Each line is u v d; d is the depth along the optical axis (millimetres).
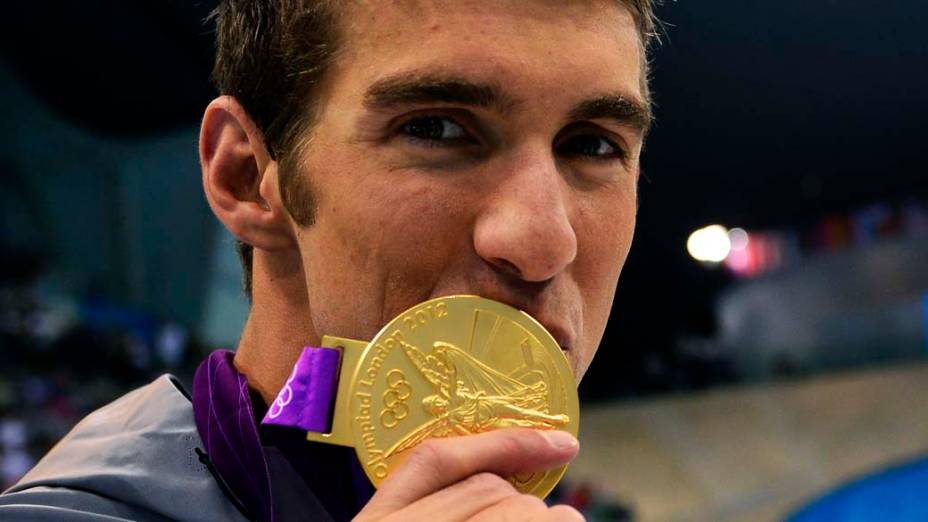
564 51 680
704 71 8492
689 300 12961
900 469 4785
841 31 8086
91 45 6633
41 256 7734
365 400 662
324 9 730
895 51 8391
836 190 11141
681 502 9922
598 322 759
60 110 7371
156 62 6664
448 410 667
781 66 8531
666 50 8094
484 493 596
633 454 10766
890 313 12344
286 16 770
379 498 607
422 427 664
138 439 872
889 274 12414
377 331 703
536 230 650
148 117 7336
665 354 13031
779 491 10016
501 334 678
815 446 10758
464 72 657
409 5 681
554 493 8648
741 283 13109
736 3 7617
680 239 11844
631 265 12195
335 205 708
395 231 678
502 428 670
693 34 7973
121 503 809
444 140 689
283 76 769
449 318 672
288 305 843
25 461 5504
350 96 701
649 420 11484
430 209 674
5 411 5828
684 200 11148
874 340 12430
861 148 10164
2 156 7824
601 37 708
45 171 7957
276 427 839
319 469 829
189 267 8234
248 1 828
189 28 6223
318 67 731
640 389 12453
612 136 742
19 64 7008
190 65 6656
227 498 812
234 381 875
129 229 8156
